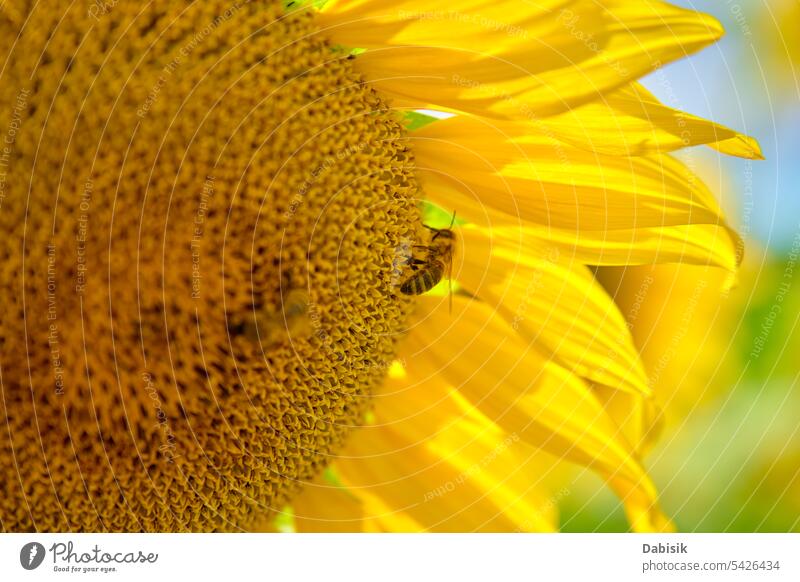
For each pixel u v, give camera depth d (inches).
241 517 14.7
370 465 15.1
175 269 14.3
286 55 14.3
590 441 15.1
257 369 14.6
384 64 14.4
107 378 14.3
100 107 14.0
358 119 14.4
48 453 14.3
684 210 14.7
